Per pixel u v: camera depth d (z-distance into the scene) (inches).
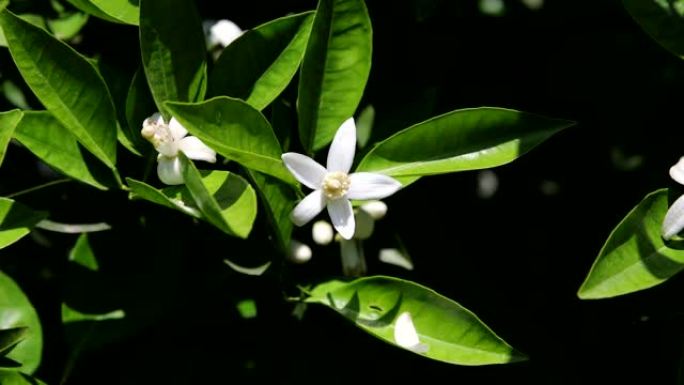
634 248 23.9
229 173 23.7
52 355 26.1
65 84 24.1
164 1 23.9
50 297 26.6
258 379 25.9
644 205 23.9
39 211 24.2
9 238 23.9
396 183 23.8
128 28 26.2
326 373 26.0
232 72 24.6
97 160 24.8
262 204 24.8
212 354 26.0
